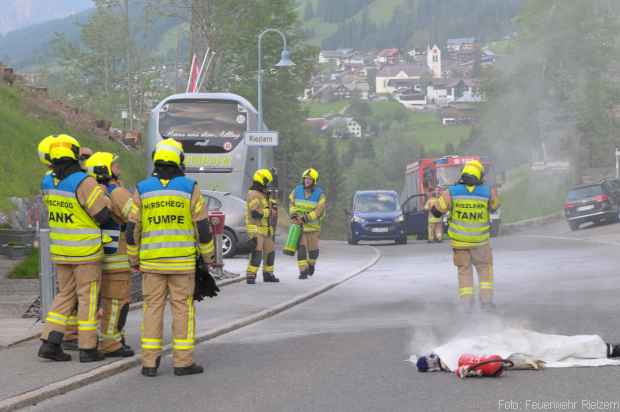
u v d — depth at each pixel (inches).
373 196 1718.8
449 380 356.8
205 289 405.1
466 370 356.2
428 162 1942.7
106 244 431.5
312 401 330.6
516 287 722.2
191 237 404.2
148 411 324.8
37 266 799.7
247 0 2883.9
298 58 2987.2
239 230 1133.1
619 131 3346.5
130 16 3174.2
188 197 400.5
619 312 535.5
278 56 2955.2
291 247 856.9
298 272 940.0
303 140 4407.0
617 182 1921.8
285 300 676.7
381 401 325.1
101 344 436.5
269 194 829.2
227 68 2967.5
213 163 1357.0
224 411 319.9
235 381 376.2
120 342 442.3
